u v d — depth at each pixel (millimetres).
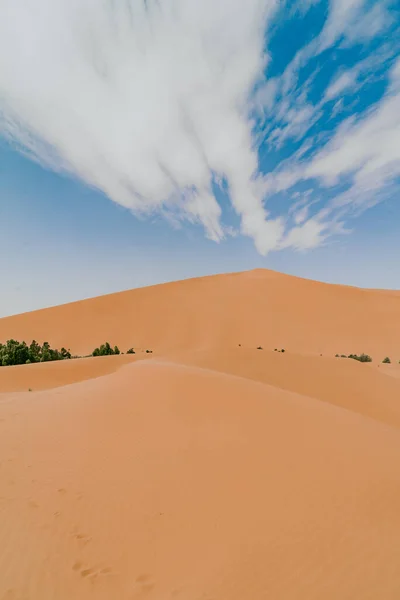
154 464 6422
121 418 8938
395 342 49031
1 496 5465
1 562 4043
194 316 62875
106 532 4605
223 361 22281
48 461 6734
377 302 65688
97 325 61281
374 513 4750
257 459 6457
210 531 4539
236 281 85562
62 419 9258
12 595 3584
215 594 3510
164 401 9930
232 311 64062
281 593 3447
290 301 67500
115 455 6887
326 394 17469
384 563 3789
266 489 5445
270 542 4242
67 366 25922
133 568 3984
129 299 73875
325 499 5129
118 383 12688
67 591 3635
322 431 8062
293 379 19578
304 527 4492
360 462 6410
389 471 6070
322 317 59750
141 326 60188
